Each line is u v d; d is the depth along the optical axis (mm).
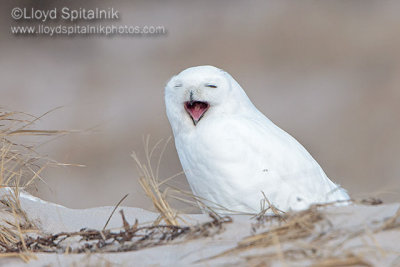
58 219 6242
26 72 22953
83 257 4676
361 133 18328
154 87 21359
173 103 6449
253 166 6152
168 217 5230
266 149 6199
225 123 6238
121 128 17031
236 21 27500
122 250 4805
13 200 6297
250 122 6328
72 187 12969
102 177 13688
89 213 6539
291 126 19344
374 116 19344
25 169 6801
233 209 6266
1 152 6344
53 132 6555
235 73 23641
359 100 20625
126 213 6566
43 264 4602
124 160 14805
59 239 5445
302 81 22656
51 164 6816
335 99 20953
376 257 3934
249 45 25422
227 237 4691
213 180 6266
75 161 13688
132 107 18953
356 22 26781
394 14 27141
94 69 23297
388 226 4316
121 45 25484
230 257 4254
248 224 4879
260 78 23016
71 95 20828
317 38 25594
